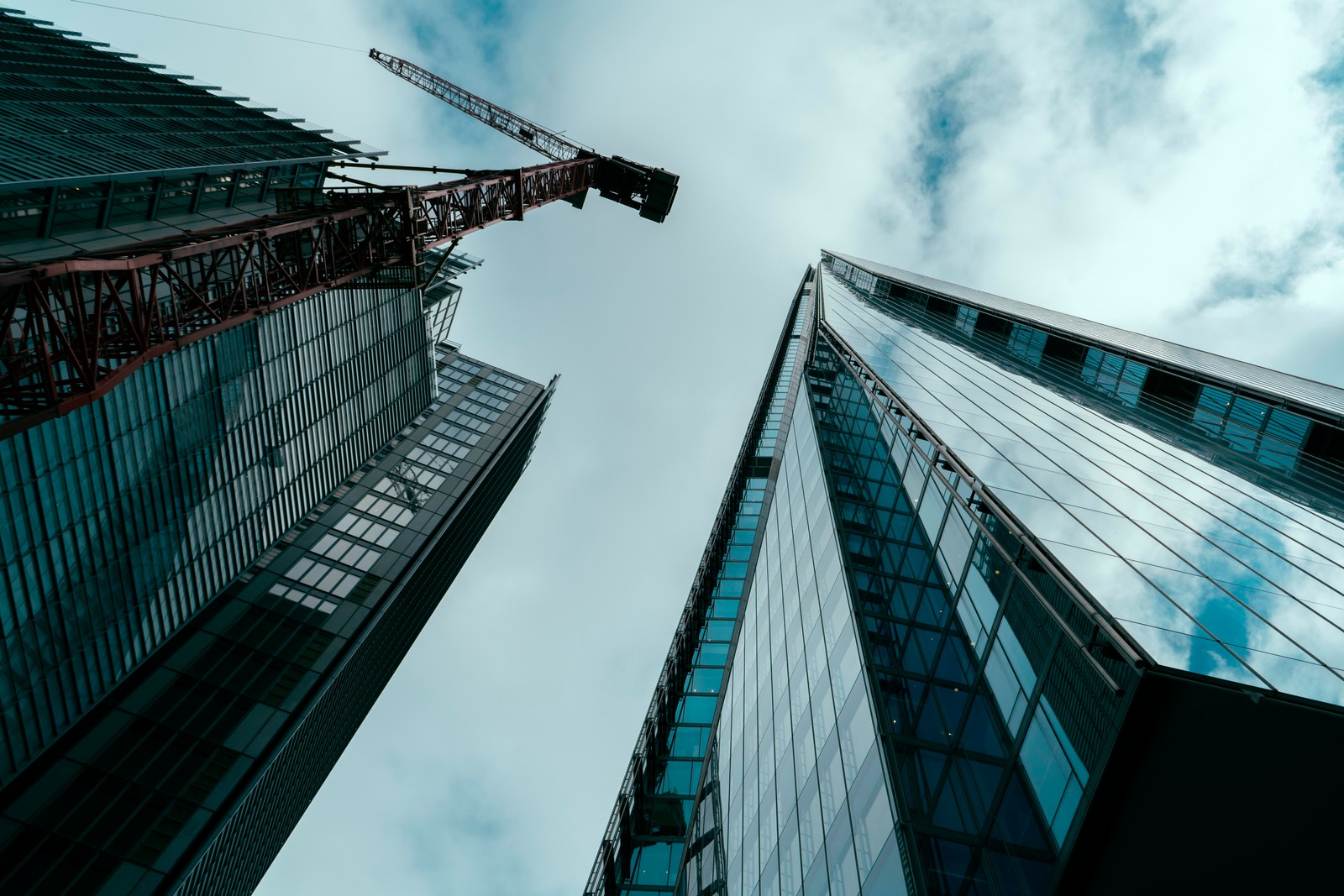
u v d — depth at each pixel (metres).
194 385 56.47
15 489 41.44
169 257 18.41
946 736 16.81
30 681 43.78
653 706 57.56
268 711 56.84
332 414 76.62
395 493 85.62
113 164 45.12
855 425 35.88
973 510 18.72
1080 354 47.69
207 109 67.19
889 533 26.06
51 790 45.66
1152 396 39.31
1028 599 15.30
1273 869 10.34
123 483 49.78
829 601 27.80
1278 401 33.31
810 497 37.66
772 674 32.81
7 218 38.31
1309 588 15.14
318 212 26.08
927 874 13.88
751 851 26.62
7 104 49.00
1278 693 10.52
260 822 58.12
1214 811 10.62
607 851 43.47
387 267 29.25
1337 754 10.27
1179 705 10.61
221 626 61.75
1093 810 11.05
